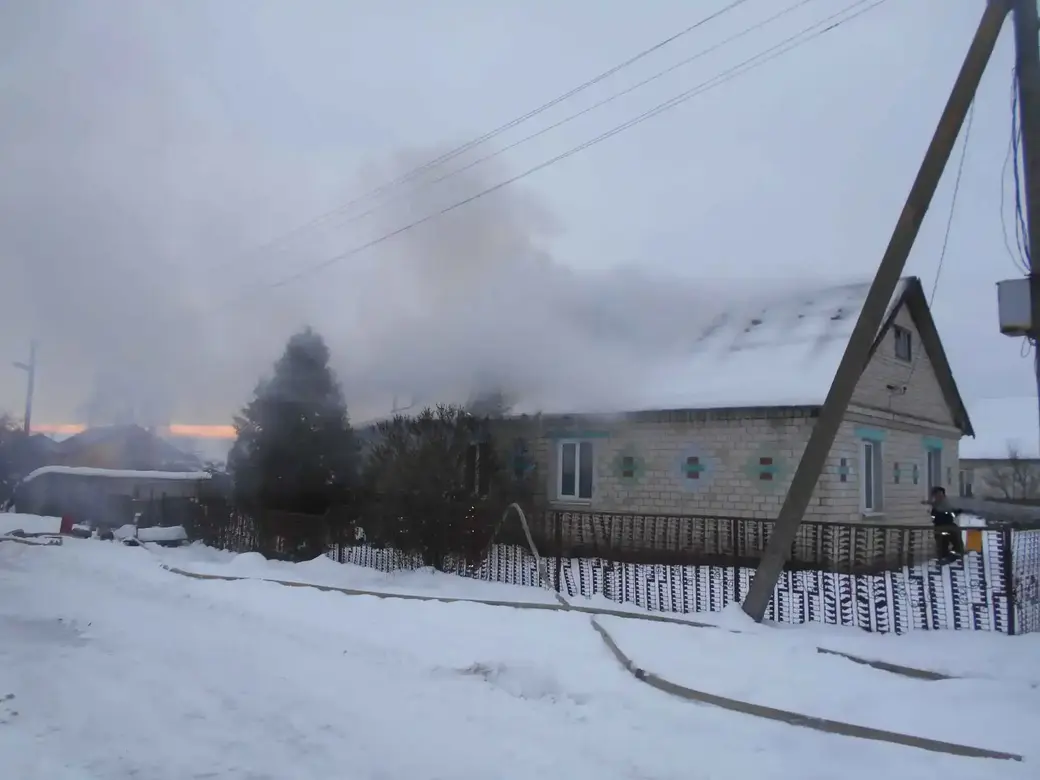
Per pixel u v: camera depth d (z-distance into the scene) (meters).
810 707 5.43
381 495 12.70
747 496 12.64
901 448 14.67
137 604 9.45
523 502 12.80
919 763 4.54
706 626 7.77
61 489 24.50
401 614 8.55
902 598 7.90
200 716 5.33
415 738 4.92
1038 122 7.00
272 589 10.23
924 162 7.71
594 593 9.82
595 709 5.50
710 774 4.38
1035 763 4.51
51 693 5.84
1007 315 6.94
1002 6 7.39
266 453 15.78
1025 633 7.41
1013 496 28.67
